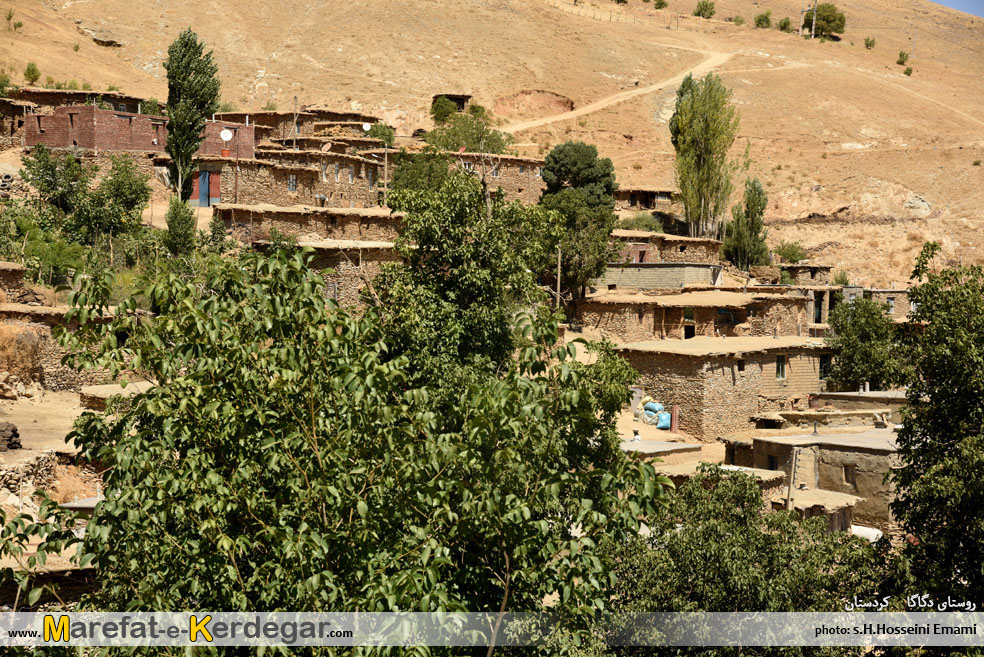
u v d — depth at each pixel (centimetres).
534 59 16288
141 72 12950
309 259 1655
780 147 14188
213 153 7081
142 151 6731
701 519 2197
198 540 1531
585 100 15350
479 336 3088
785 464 3778
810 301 7331
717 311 6288
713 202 10044
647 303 6112
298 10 16612
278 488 1611
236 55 14962
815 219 11619
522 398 1495
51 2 14738
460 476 1565
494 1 18025
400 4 17038
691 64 17425
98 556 1511
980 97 17250
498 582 1588
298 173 6969
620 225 8775
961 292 2364
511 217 3206
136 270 5256
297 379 1552
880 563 2291
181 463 1538
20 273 4362
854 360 5362
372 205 7619
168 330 1561
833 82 16700
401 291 2909
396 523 1582
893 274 10856
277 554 1457
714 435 4797
